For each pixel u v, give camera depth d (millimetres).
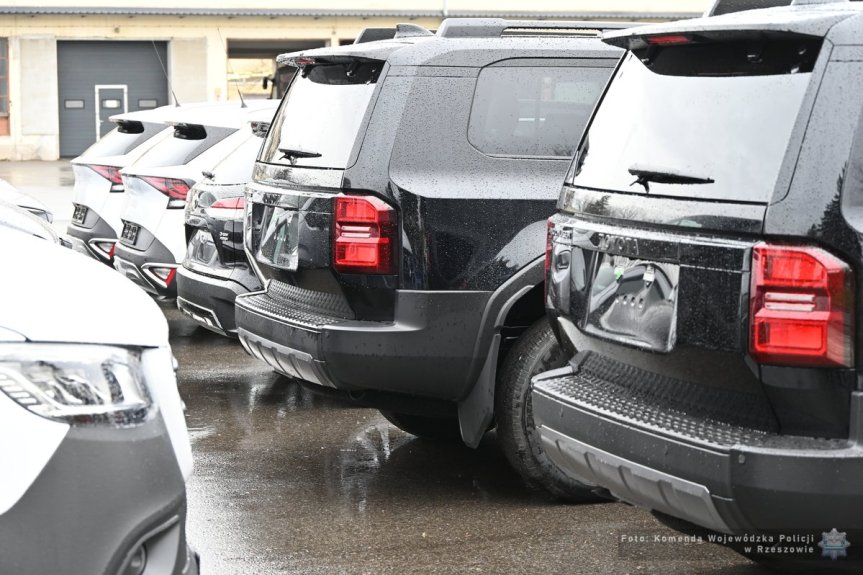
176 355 11555
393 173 6598
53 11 47500
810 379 4195
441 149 6691
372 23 49938
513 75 6852
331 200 6695
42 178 38562
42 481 3477
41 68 48438
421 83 6727
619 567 5809
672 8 50125
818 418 4238
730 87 4688
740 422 4453
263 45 50688
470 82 6777
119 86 49594
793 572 5359
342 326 6602
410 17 49719
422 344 6590
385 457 7910
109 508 3584
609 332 5047
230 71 51219
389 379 6629
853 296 4164
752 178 4406
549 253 5641
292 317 6930
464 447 8172
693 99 4848
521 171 6758
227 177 9914
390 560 5930
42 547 3477
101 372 3664
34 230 7637
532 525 6469
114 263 12859
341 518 6609
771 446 4211
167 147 12227
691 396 4652
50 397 3557
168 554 3795
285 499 6965
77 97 49312
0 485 3422
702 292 4488
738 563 5828
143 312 3998
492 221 6656
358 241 6602
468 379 6707
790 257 4207
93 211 13391
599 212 5141
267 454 7980
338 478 7414
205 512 6711
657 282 4742
